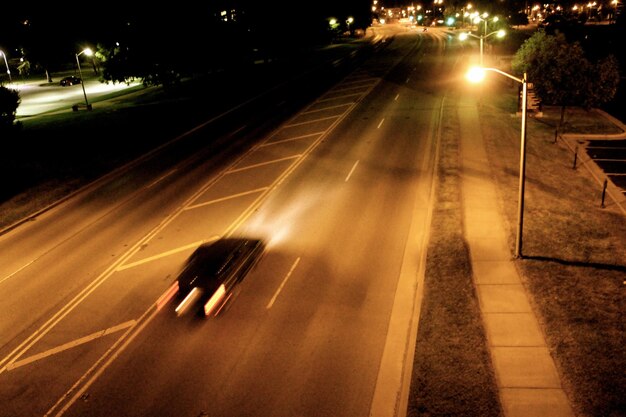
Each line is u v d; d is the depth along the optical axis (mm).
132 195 23547
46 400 10797
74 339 12820
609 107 35594
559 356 10562
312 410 9875
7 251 18750
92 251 17969
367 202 20094
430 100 39094
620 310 11922
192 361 11539
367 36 127250
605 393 9461
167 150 31219
